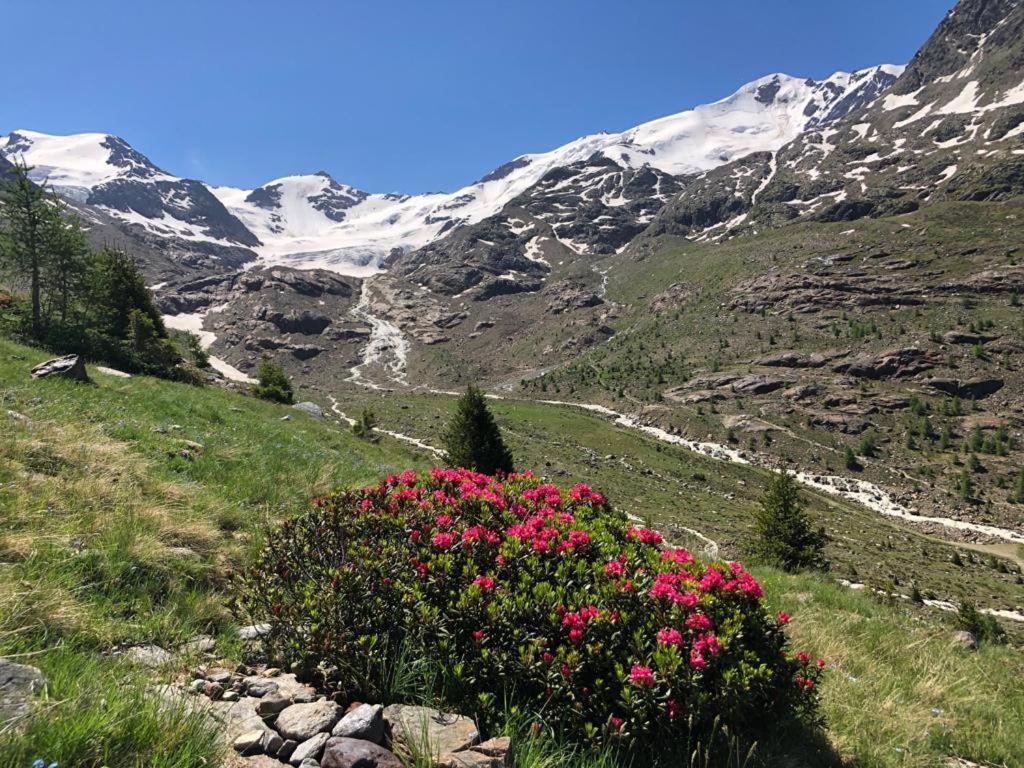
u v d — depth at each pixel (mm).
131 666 4125
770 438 143375
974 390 150500
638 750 3965
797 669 4742
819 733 5086
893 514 110938
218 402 26812
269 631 4926
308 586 4758
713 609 4648
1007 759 5504
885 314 191750
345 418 157250
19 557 5270
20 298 44281
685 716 3891
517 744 3676
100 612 4828
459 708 4078
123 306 50188
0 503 6230
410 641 4363
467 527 5867
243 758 3279
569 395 198750
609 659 4164
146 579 5660
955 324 173750
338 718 3646
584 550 5492
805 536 27250
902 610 14227
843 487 121688
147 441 11047
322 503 6320
